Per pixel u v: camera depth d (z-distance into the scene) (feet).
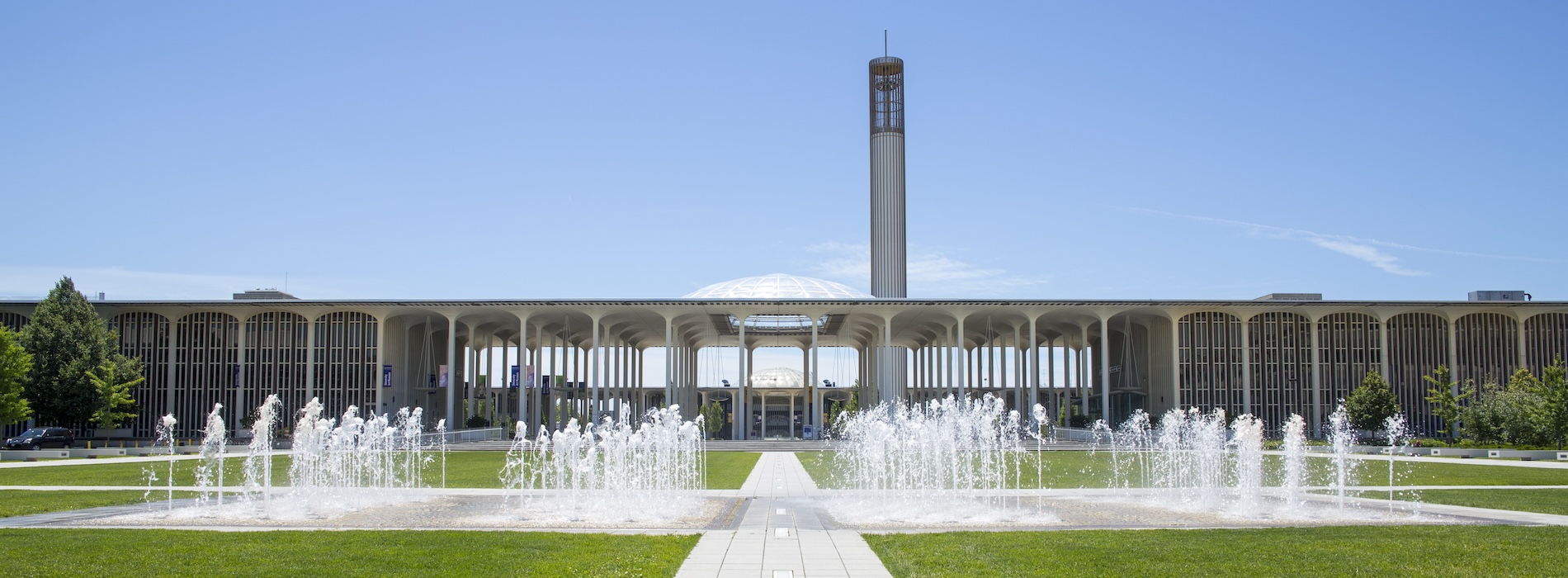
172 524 69.97
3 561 49.75
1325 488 99.50
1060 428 260.62
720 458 162.50
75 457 166.61
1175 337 243.60
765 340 344.49
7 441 193.06
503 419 273.13
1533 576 46.16
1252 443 87.20
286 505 83.71
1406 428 233.96
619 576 46.73
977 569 48.57
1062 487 103.30
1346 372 239.71
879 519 73.97
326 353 236.43
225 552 52.90
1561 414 160.15
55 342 209.05
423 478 115.34
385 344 239.30
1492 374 237.04
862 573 48.19
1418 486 100.58
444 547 55.16
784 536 61.21
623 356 325.42
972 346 349.41
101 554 52.26
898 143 281.74
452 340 238.48
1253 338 241.76
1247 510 80.12
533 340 318.04
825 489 100.53
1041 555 52.75
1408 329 240.94
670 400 243.81
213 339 237.04
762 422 332.60
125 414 216.95
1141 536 60.23
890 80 284.41
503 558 51.39
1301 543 56.44
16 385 179.32
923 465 101.30
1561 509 78.43
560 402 322.14
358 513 78.38
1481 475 117.08
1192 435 185.78
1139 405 271.90
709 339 339.16
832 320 289.53
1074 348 331.57
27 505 81.56
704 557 53.11
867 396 333.42
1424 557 51.37
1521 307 234.79
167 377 236.02
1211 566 48.85
